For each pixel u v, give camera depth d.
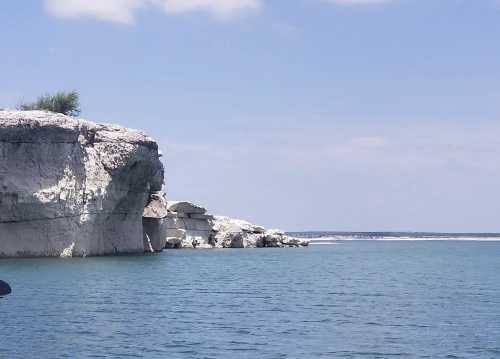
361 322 33.53
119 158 76.12
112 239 82.56
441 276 68.56
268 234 157.62
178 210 129.88
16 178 70.12
